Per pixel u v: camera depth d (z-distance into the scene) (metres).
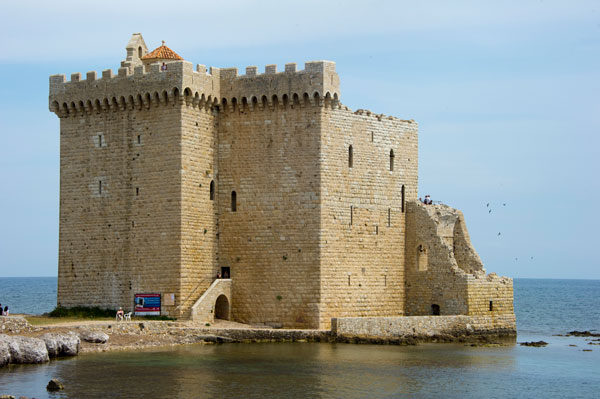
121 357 72.88
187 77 86.94
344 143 89.50
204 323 86.31
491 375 70.88
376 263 92.94
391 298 94.50
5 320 72.75
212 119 90.69
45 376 64.06
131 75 89.50
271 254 88.31
